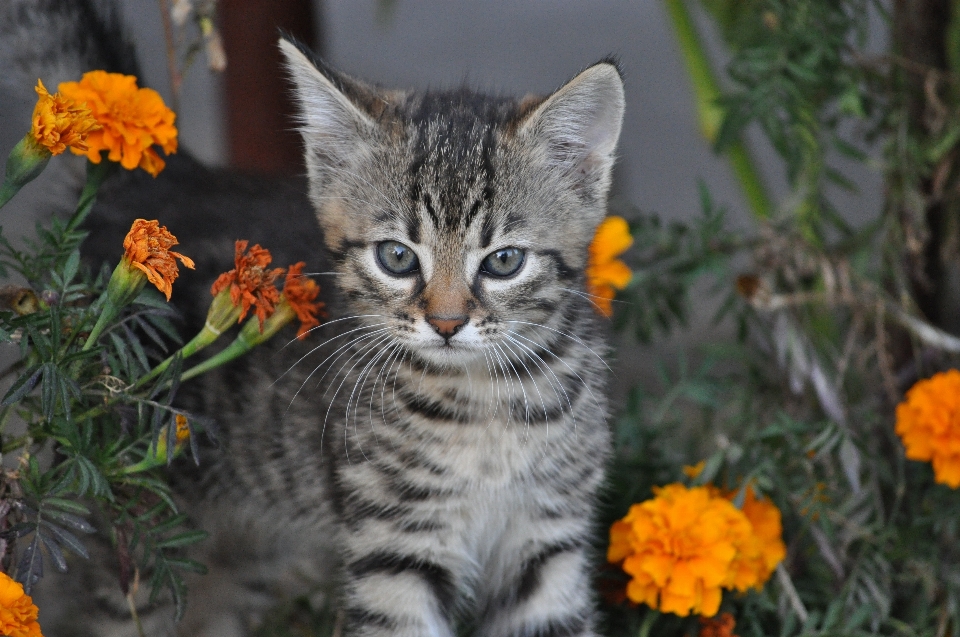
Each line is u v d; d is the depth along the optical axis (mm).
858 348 4754
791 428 4148
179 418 3041
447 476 3650
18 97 4184
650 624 3836
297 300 3330
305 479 3971
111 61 4277
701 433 4738
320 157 3623
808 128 4473
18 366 3225
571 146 3629
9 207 5242
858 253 4781
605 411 3863
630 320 5129
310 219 4223
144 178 4344
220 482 4156
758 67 4410
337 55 10086
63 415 3062
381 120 3592
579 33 11125
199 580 4383
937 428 3883
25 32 4168
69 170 4223
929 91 4500
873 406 4648
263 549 4559
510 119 3605
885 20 4715
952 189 4652
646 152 8930
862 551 4098
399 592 3703
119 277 2920
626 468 4363
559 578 3854
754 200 5250
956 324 5117
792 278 4586
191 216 4195
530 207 3537
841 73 4570
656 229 5023
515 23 11398
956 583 4051
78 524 2939
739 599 4008
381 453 3629
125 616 4016
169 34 3992
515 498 3740
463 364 3561
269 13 4969
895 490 4410
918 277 4773
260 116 5078
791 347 4383
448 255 3469
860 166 8125
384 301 3562
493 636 3963
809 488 4098
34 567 2824
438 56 10258
